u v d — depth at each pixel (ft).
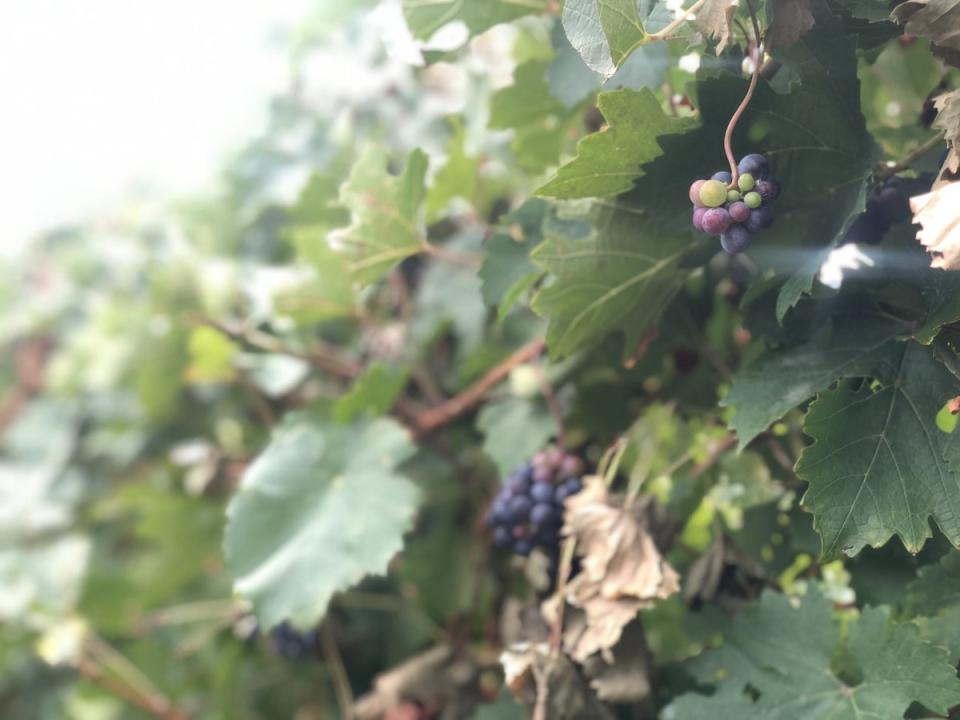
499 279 2.11
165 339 3.33
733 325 2.20
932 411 1.45
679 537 2.10
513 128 2.23
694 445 2.03
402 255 2.23
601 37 1.47
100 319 3.80
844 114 1.53
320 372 3.20
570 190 1.57
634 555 1.81
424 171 2.18
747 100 1.45
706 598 1.93
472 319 2.76
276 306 2.76
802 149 1.55
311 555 2.23
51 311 4.52
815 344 1.59
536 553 2.07
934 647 1.54
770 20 1.45
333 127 3.36
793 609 1.75
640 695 1.79
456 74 3.41
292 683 3.03
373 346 2.94
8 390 4.58
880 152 1.54
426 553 2.80
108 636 3.52
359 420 2.46
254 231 3.55
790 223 1.58
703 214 1.47
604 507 1.88
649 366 2.23
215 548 3.18
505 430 2.39
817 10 1.49
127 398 3.80
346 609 2.91
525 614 1.97
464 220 2.97
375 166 2.16
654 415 2.00
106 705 3.56
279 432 2.51
